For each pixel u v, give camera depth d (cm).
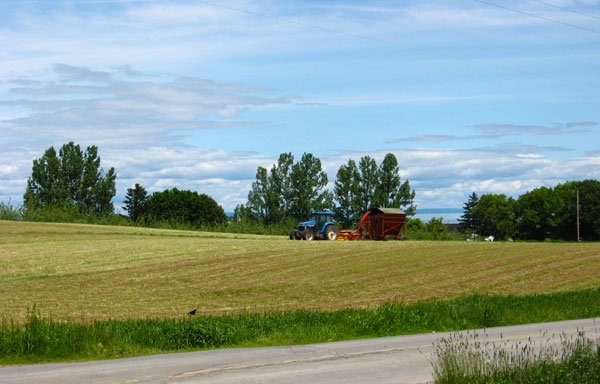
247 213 9731
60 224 6625
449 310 2033
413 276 3538
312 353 1338
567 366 952
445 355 998
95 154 10069
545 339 1516
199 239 5266
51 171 9825
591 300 2502
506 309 2136
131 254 4234
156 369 1141
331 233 5450
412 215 9650
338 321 1809
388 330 1750
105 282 3256
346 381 1034
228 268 3744
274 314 1989
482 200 13388
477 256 4262
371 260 4069
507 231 12756
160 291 3031
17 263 3809
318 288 3159
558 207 11344
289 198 9700
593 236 11081
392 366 1179
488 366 948
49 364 1224
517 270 3753
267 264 3903
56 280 3297
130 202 13038
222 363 1209
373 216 5441
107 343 1391
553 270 3756
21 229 5747
